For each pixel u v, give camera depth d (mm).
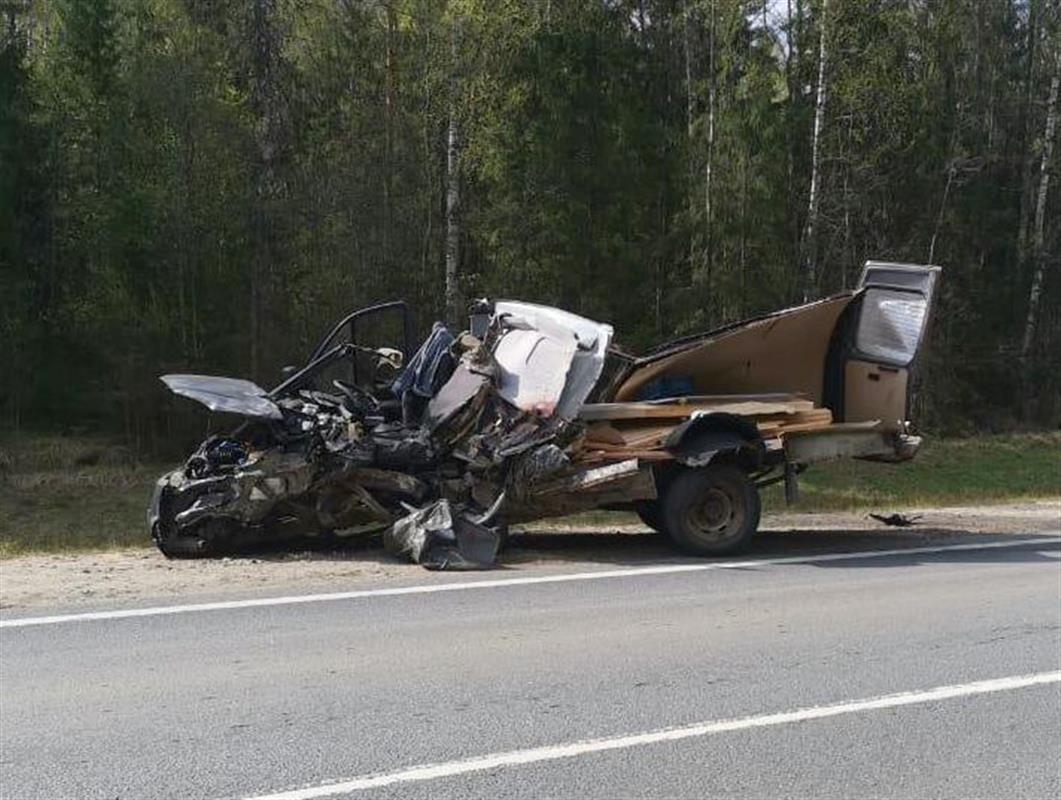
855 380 11938
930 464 32594
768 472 11398
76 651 6816
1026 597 8844
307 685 6176
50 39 31156
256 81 29000
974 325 39938
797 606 8375
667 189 30938
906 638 7426
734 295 30391
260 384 29062
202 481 9953
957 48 37688
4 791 4688
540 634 7359
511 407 10383
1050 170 40344
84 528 21250
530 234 28188
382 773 4918
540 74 27812
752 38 32062
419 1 28234
